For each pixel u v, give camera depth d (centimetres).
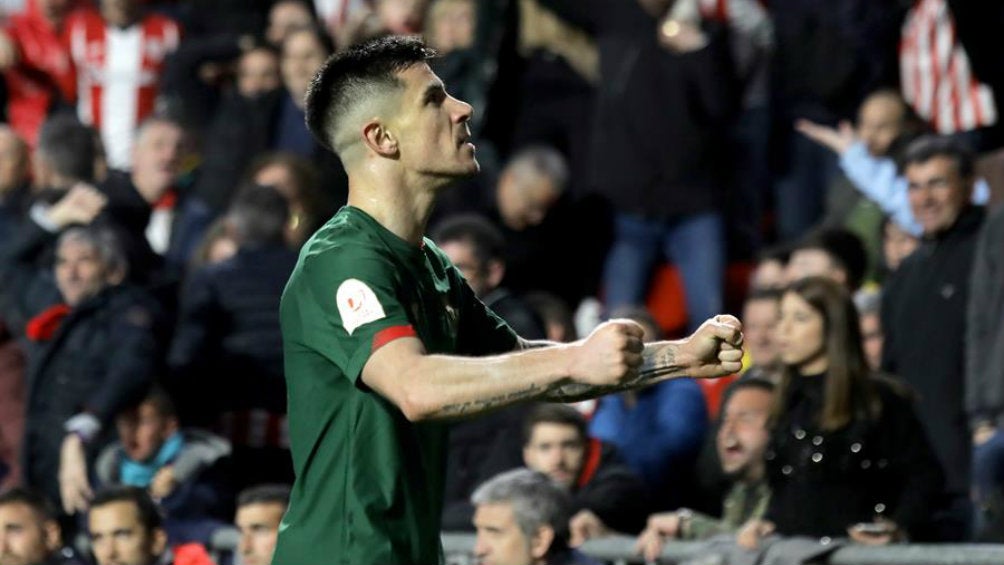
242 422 1689
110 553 1488
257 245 1719
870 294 1702
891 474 1328
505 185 2022
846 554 1255
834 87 2131
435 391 849
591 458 1506
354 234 905
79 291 1775
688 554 1345
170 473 1650
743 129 2119
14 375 1895
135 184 2062
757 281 1778
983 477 1518
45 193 2016
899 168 1872
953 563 1206
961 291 1617
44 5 2555
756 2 2153
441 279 943
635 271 2062
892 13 2167
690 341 890
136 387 1673
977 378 1574
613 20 2127
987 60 2028
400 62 918
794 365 1362
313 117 931
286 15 2400
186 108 2416
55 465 1727
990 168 1812
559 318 1661
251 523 1470
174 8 2642
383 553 900
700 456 1562
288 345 910
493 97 2191
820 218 2128
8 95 2536
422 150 914
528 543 1320
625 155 2072
